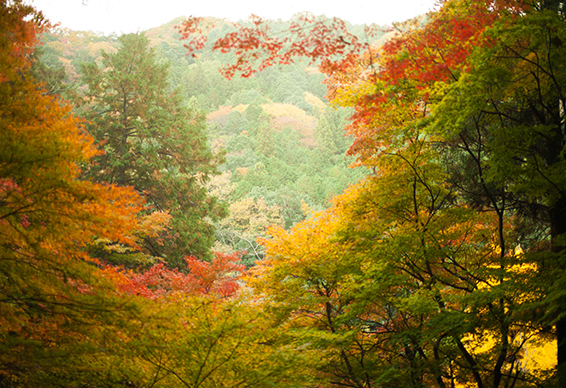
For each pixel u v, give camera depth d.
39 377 5.40
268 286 9.77
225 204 22.27
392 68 7.80
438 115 7.19
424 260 8.80
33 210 4.91
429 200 9.36
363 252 9.20
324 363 7.05
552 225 8.52
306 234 9.98
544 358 10.57
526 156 8.39
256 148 60.41
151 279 11.62
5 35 5.67
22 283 5.32
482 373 8.95
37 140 4.79
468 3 7.81
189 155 22.44
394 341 8.23
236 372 5.89
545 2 8.32
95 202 4.84
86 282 5.25
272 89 83.44
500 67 7.19
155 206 21.41
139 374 5.73
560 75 7.69
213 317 6.02
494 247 9.74
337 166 56.28
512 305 7.21
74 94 20.50
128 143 21.55
